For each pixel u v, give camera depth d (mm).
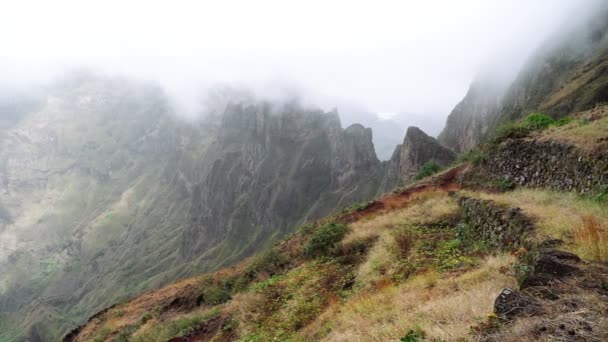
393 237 14023
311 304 12180
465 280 7879
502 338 3812
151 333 16453
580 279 4559
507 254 8383
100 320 23375
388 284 10469
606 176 10250
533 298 4332
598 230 6551
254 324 12664
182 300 20906
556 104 64750
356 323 8188
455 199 16906
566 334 3357
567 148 13258
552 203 11008
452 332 4973
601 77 60875
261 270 19250
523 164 16609
